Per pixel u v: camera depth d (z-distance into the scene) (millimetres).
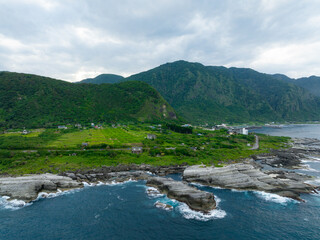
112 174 106625
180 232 61062
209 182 99188
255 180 97562
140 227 63406
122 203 78688
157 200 81375
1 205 76562
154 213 71625
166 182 91875
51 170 105062
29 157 116812
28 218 68188
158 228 62969
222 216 70062
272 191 89750
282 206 77188
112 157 125125
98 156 125000
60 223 65250
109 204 77875
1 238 57469
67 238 57906
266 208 75562
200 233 60625
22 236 58625
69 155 124125
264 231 61531
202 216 69875
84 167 111062
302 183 94688
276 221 67000
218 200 82125
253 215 70688
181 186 87125
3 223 65062
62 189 90250
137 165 119000
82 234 59781
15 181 88062
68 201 80125
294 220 67500
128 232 60875
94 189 91750
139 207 75688
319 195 86375
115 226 63844
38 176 94375
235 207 76375
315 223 65688
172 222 66312
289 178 103875
